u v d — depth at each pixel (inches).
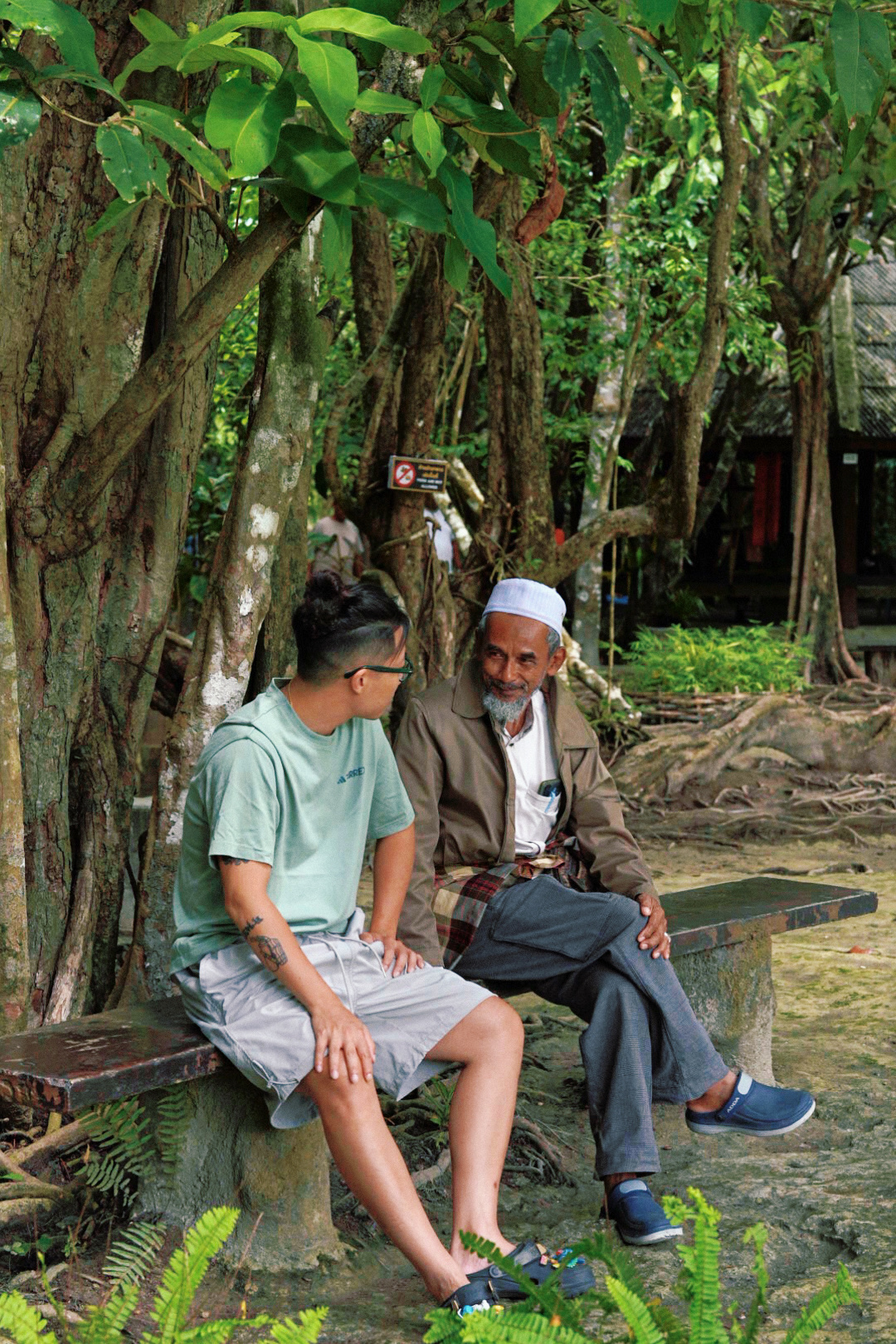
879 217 502.0
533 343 329.1
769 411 633.6
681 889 284.4
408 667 113.7
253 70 154.1
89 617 151.7
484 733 138.5
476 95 135.6
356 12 107.0
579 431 438.9
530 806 141.0
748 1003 159.3
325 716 112.7
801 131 346.3
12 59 104.2
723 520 753.0
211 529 384.8
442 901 137.7
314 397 151.9
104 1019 116.2
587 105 398.0
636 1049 125.4
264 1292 112.5
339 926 118.2
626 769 371.6
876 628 570.9
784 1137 147.6
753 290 449.1
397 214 122.0
